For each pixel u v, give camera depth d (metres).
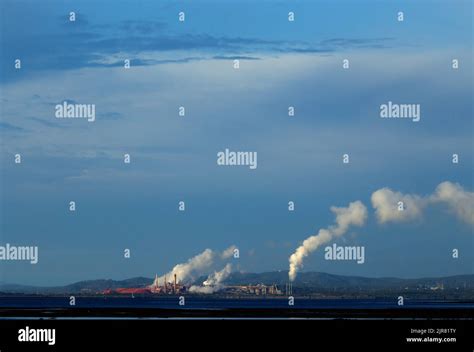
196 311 149.75
